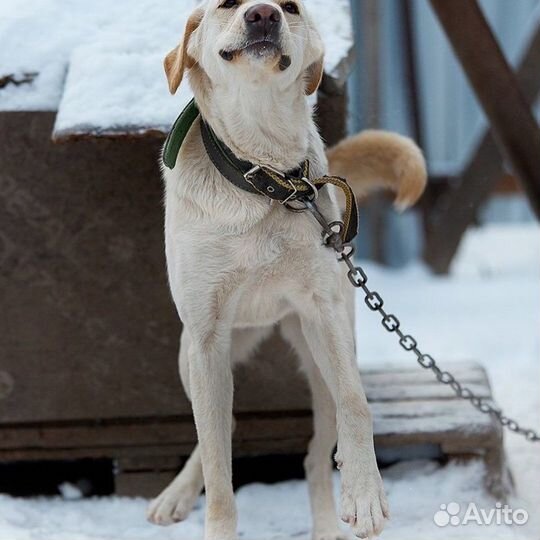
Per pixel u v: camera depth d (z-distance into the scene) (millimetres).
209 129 5234
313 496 5984
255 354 6625
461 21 8578
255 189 5125
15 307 6523
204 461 5309
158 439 6719
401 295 12633
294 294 5352
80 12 6547
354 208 5160
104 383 6656
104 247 6453
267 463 6961
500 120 8859
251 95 5012
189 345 5520
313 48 5270
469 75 8836
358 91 13227
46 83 6289
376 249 14188
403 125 13898
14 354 6594
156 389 6668
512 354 10180
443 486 6520
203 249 5199
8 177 6344
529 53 11555
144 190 6371
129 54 6262
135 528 6258
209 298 5273
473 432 6559
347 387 5105
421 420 6664
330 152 6336
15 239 6426
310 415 6727
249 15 4852
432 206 13609
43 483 7059
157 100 5934
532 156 8914
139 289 6516
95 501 6711
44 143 6297
